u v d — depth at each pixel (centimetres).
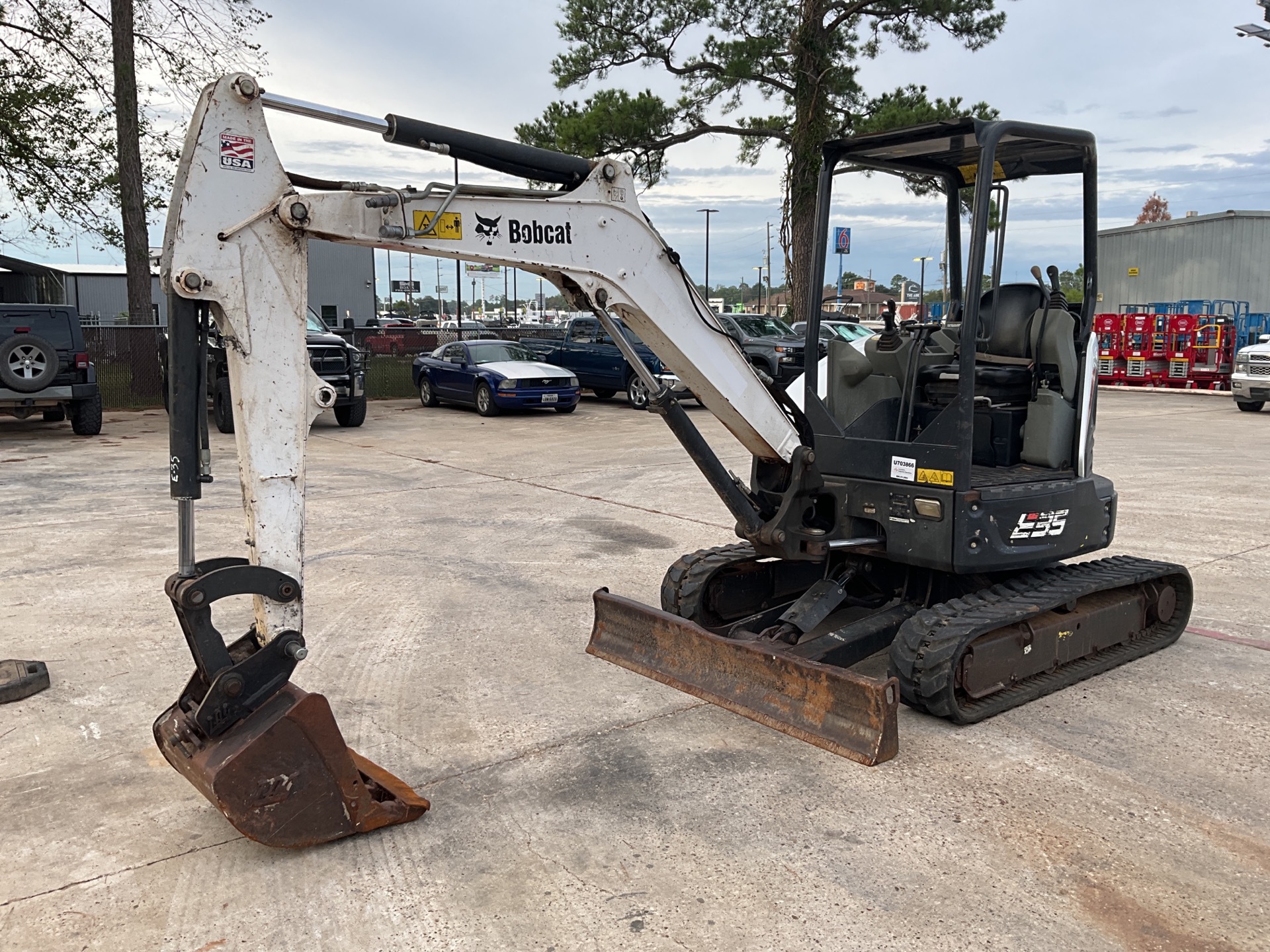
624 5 2188
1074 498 490
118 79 1883
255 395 318
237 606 614
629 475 1145
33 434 1466
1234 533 819
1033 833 345
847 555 500
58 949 282
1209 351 2334
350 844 340
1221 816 358
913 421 500
